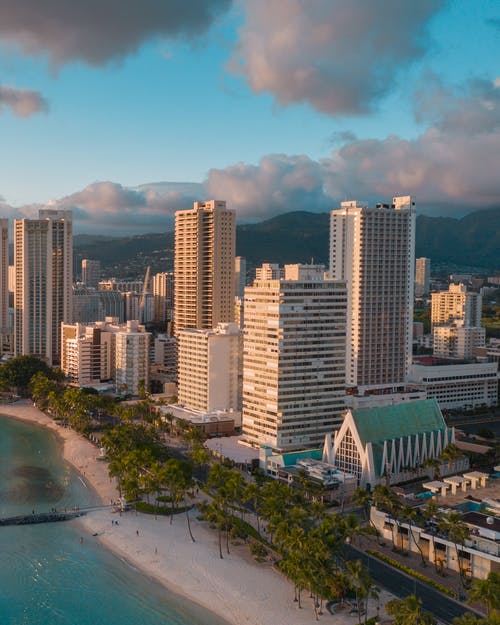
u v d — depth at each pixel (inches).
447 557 7800.2
